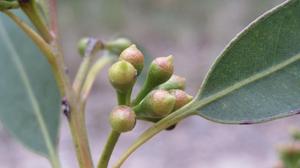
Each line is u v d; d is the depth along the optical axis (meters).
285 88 0.12
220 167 0.68
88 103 0.92
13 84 0.19
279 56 0.12
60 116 0.18
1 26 0.20
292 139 0.19
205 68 1.08
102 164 0.12
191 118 0.80
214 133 0.76
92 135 0.81
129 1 1.20
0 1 0.12
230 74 0.12
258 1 1.20
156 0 1.22
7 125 0.18
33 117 0.18
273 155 0.68
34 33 0.13
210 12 1.22
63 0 1.12
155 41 1.19
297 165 0.19
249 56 0.12
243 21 1.20
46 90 0.18
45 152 0.17
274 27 0.12
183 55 1.14
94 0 1.13
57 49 0.13
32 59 0.19
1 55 0.19
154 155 0.72
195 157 0.71
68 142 0.74
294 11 0.12
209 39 1.19
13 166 0.70
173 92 0.12
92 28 1.12
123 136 0.75
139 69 0.12
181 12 1.22
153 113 0.12
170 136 0.76
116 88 0.12
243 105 0.12
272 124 0.76
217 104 0.12
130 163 0.70
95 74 0.14
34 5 0.13
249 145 0.72
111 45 0.17
